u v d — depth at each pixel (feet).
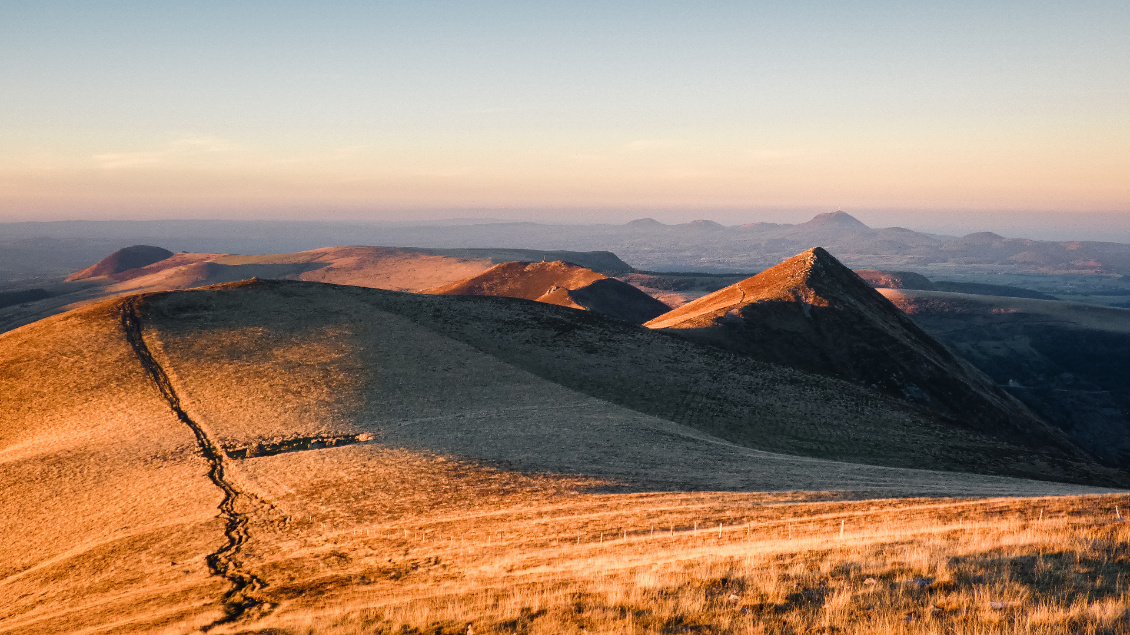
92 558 94.48
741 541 67.77
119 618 71.92
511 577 65.51
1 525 111.34
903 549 53.06
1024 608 37.96
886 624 37.76
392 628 53.11
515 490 108.88
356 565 79.56
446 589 64.49
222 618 66.23
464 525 90.79
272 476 125.29
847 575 47.93
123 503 115.96
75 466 134.82
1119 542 46.93
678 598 47.93
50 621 75.66
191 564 87.20
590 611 47.91
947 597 40.96
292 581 76.84
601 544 74.28
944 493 102.01
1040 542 49.47
